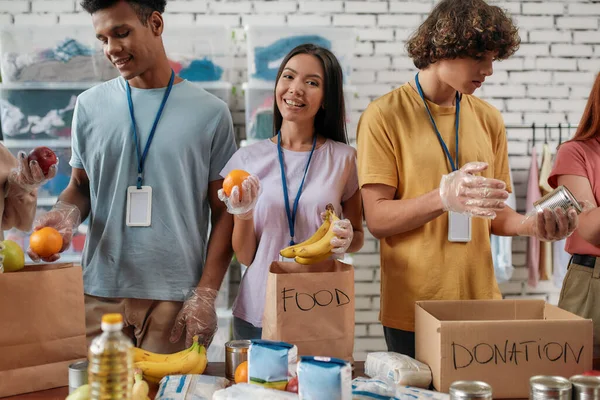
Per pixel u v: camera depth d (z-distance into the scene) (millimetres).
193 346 1651
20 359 1493
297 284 1555
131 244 2119
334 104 2172
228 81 3854
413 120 1960
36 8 4203
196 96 2207
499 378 1459
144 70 2059
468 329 1453
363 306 4340
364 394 1338
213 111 2193
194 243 2172
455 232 1905
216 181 2223
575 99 4418
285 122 2182
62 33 3723
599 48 4395
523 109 4410
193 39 3801
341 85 2176
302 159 2139
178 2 4242
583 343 1473
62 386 1549
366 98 4355
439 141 1953
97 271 2129
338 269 1717
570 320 1470
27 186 1861
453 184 1656
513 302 1692
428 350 1533
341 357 1582
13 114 3705
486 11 1777
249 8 4277
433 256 1904
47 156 1830
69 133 3740
